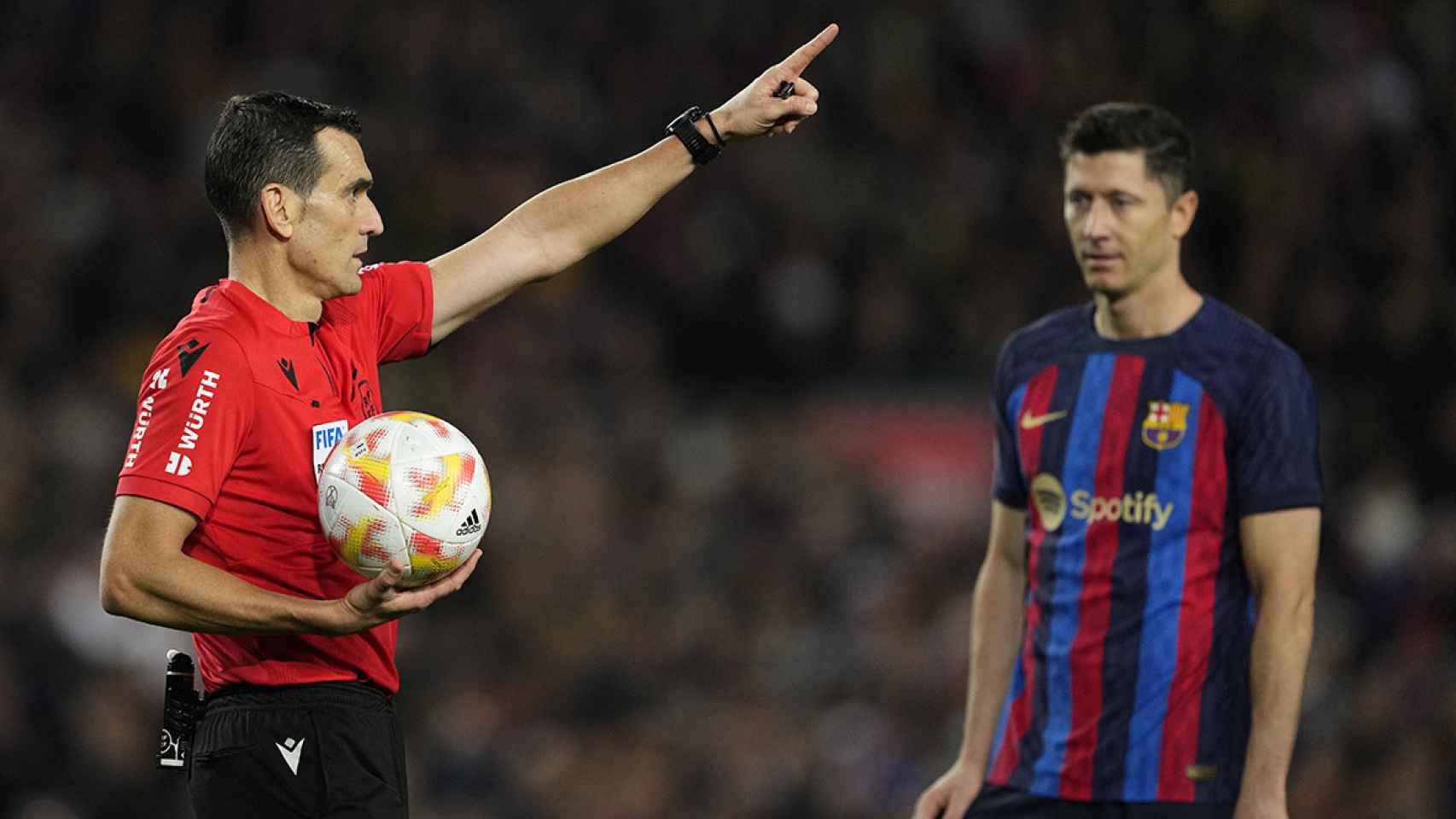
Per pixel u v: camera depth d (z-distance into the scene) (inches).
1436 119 2105.1
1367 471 1647.4
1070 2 2217.0
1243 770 564.7
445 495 467.8
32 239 1737.2
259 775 483.8
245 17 2034.9
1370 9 2169.0
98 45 1950.1
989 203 2048.5
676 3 2171.5
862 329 1859.0
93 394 1600.6
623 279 1903.3
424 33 2068.2
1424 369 1814.7
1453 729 1190.9
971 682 630.5
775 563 1557.6
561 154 2030.0
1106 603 588.1
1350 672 1418.6
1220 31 2139.5
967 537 1619.1
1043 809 596.1
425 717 1346.0
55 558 1395.2
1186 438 584.7
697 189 1974.7
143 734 1221.1
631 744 1310.3
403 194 1915.6
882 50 2154.3
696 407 1774.1
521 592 1481.3
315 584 486.3
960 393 1716.3
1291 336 1861.5
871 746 1337.4
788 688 1429.6
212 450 463.8
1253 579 575.8
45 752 1165.1
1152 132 585.3
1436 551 1530.5
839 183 2022.6
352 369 507.8
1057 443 602.9
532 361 1752.0
